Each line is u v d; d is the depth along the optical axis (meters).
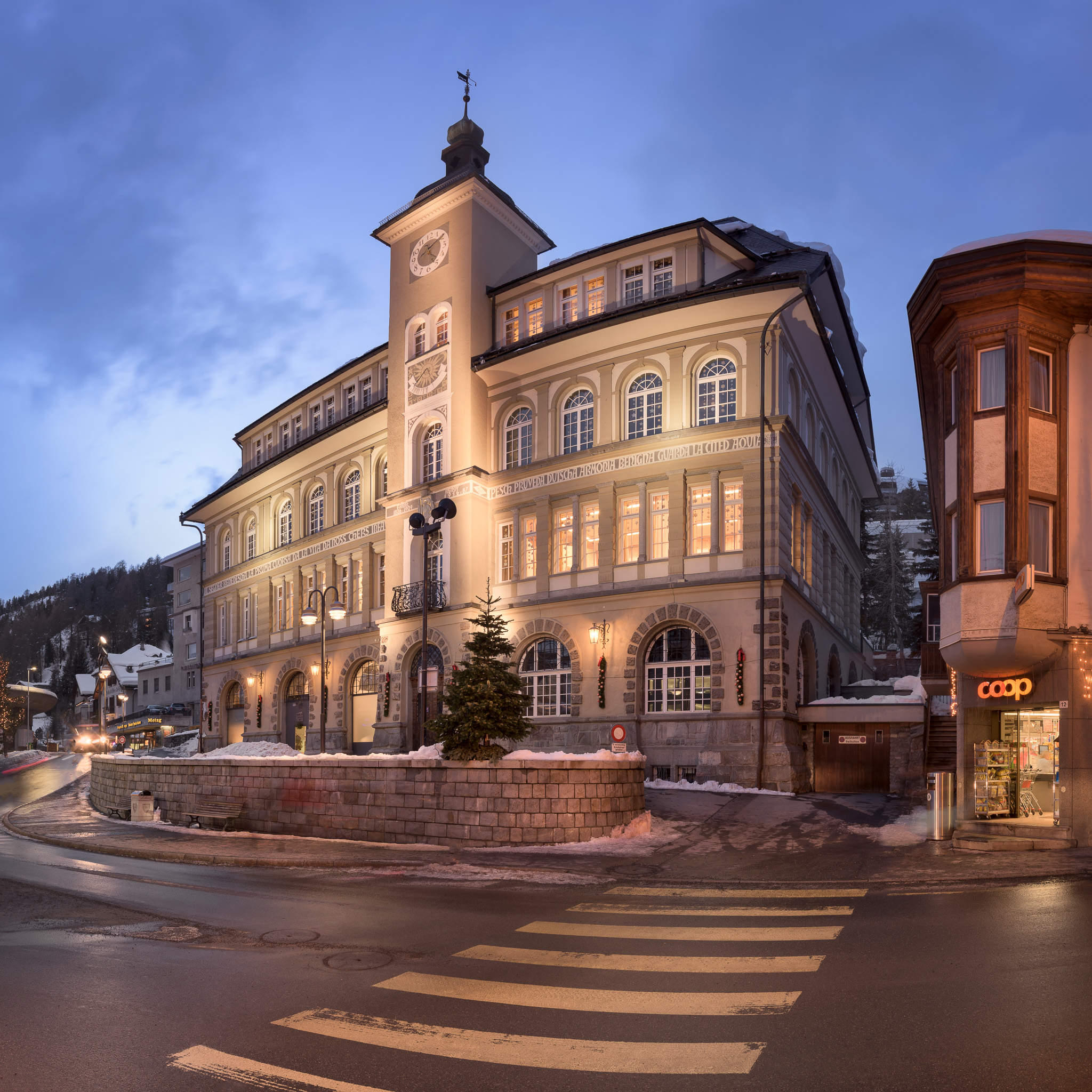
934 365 19.89
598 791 18.50
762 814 21.14
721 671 28.08
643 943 9.51
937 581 32.44
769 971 8.19
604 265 33.03
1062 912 10.40
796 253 32.53
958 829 16.86
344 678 42.09
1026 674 16.88
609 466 31.34
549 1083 5.64
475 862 16.20
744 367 29.20
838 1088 5.45
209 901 12.41
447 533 34.78
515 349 33.44
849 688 37.34
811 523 33.97
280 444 51.56
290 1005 7.36
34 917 11.34
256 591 50.47
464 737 19.03
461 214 36.25
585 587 31.55
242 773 23.30
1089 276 16.52
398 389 37.94
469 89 38.88
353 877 14.93
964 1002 7.00
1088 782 15.84
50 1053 6.27
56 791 38.62
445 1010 7.18
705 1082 5.61
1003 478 16.69
